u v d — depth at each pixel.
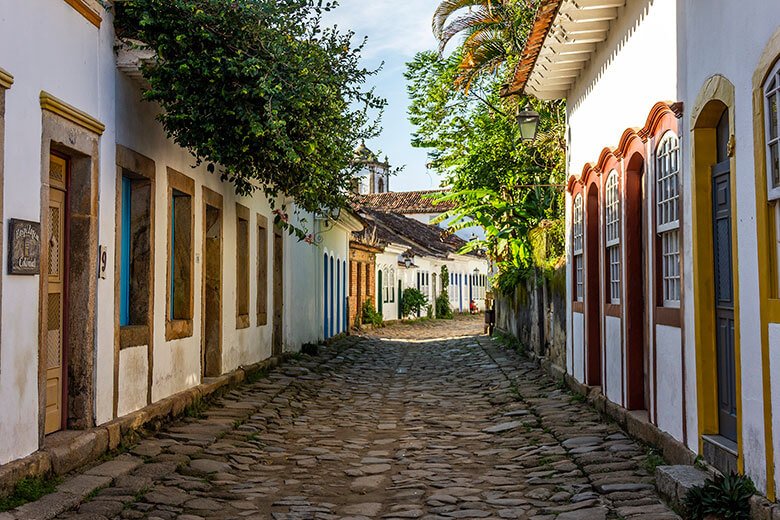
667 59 8.18
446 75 21.80
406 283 44.22
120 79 9.05
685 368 7.50
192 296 11.55
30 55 6.86
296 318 19.89
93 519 6.14
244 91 8.83
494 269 29.44
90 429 8.05
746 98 5.94
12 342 6.49
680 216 7.64
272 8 8.94
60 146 7.59
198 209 11.92
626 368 9.84
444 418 12.02
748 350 5.93
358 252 31.95
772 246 5.53
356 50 10.24
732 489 5.72
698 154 7.16
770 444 5.48
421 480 8.11
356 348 23.95
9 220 6.44
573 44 11.52
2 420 6.30
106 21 8.67
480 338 27.33
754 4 5.74
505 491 7.56
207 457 8.68
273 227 17.47
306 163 10.19
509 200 21.33
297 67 9.17
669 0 8.08
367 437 10.61
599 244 11.59
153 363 9.95
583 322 12.50
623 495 6.87
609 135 10.95
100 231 8.40
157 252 10.16
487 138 21.47
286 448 9.69
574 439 9.41
